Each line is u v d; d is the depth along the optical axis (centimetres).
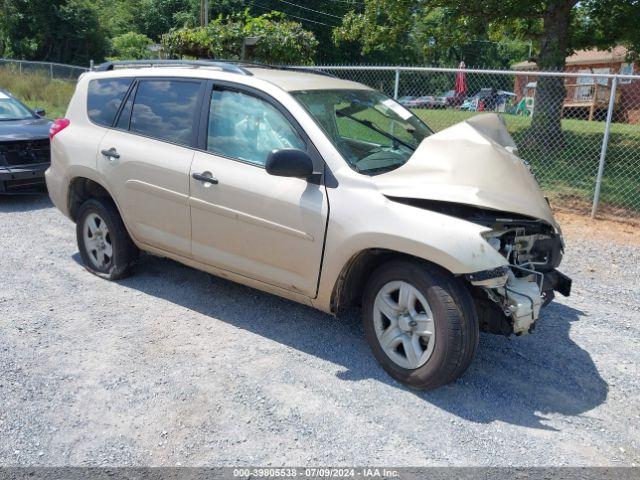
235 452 324
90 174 536
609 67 2967
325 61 4747
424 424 353
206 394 377
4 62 2425
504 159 414
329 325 477
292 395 378
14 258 618
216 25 1320
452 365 363
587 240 756
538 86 1312
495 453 329
